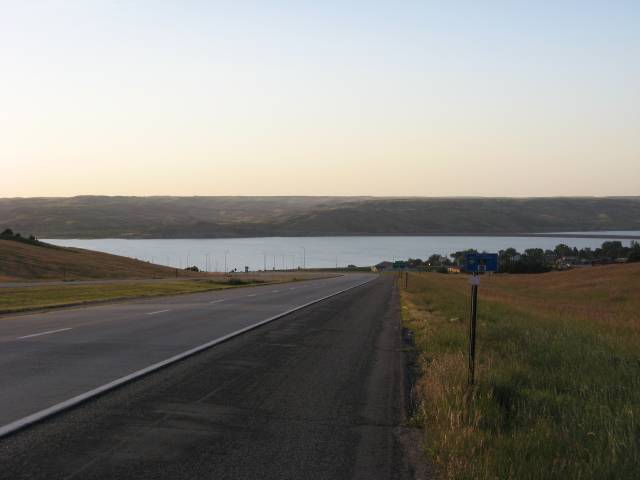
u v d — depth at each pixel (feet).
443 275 399.24
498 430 22.33
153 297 119.34
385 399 30.32
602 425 23.57
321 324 68.64
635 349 46.09
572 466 18.67
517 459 19.07
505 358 40.63
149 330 57.21
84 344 46.70
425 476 19.43
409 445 22.76
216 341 50.24
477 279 31.09
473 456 19.92
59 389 30.42
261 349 46.85
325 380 35.09
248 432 23.86
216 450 21.47
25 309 81.35
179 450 21.34
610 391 30.42
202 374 35.68
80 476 18.54
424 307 102.06
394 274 405.18
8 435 22.53
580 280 257.55
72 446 21.44
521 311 89.61
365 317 80.07
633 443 20.65
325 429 24.59
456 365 33.35
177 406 27.71
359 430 24.62
